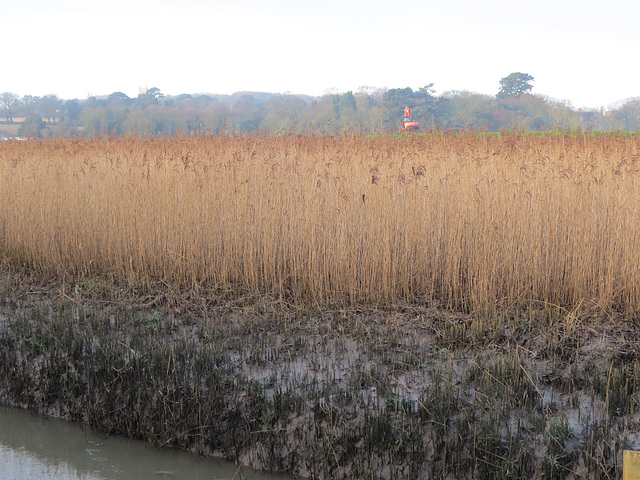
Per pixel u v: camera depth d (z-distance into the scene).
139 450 5.34
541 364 5.84
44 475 5.04
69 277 9.04
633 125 53.03
